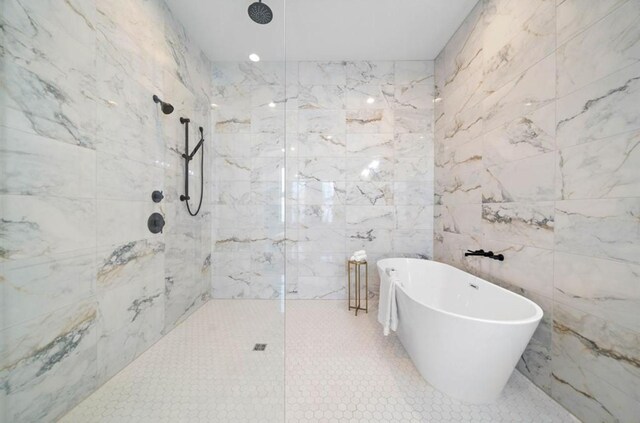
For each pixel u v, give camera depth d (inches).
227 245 95.0
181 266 79.0
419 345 56.5
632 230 37.9
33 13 39.1
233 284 94.4
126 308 58.2
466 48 81.0
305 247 105.0
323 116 104.0
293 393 53.7
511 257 62.6
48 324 42.1
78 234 46.8
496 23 67.5
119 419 44.9
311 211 104.7
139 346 62.1
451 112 90.5
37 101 40.1
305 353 68.2
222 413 46.7
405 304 60.6
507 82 63.9
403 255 104.5
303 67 103.2
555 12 50.2
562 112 49.0
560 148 49.5
